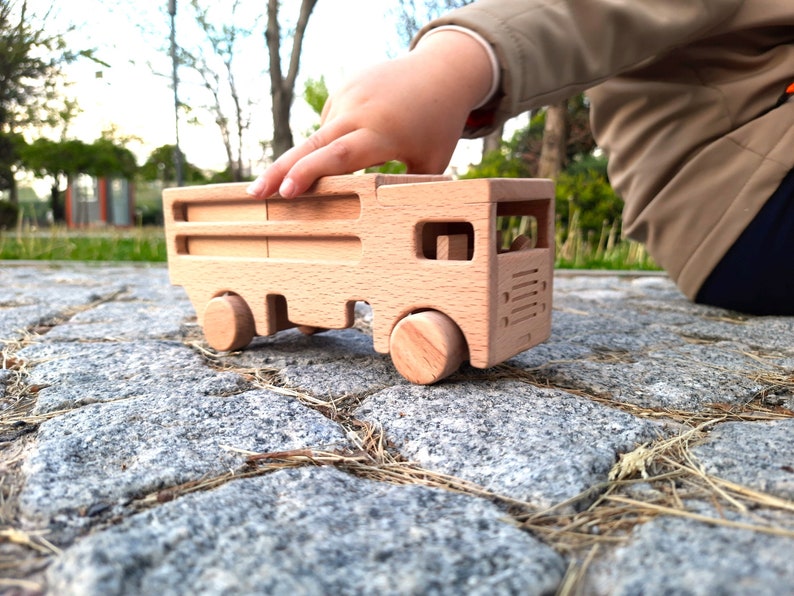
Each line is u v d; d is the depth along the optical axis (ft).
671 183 1.55
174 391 0.96
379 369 1.09
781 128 1.39
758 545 0.51
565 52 1.11
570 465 0.67
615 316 1.70
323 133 1.02
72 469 0.68
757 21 1.32
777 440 0.75
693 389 0.98
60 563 0.50
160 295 2.17
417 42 1.15
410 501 0.61
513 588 0.46
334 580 0.47
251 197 1.11
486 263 0.87
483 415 0.84
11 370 1.12
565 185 4.30
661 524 0.55
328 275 1.04
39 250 3.89
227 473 0.69
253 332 1.21
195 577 0.48
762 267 1.52
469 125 1.20
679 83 1.48
